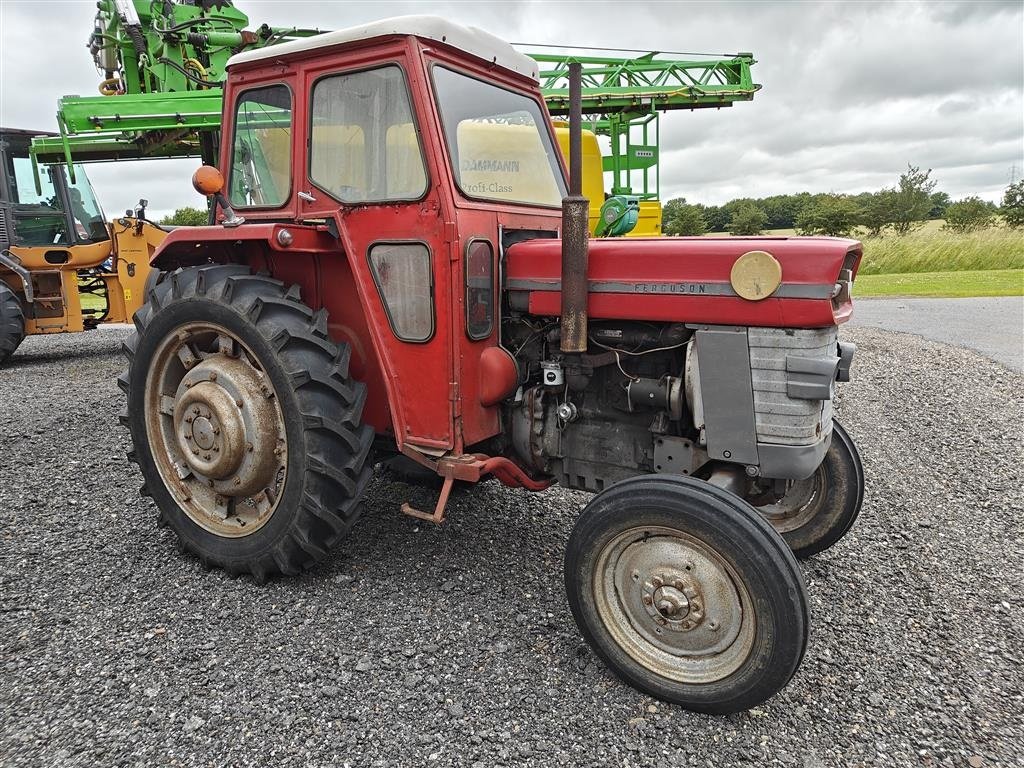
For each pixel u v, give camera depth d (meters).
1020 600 2.89
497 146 3.00
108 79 8.07
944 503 3.90
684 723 2.18
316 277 3.14
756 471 2.43
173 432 3.23
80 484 4.04
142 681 2.31
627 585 2.35
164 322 3.06
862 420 5.56
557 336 2.79
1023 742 2.08
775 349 2.32
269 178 3.13
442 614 2.75
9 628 2.60
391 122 2.69
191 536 3.10
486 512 3.74
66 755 1.99
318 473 2.77
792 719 2.19
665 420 2.67
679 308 2.46
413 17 2.60
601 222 3.50
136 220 8.95
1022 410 5.76
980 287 15.18
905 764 2.00
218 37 7.56
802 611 2.04
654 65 11.87
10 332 8.08
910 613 2.79
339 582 2.99
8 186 8.37
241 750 2.02
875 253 21.09
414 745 2.05
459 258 2.62
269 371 2.79
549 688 2.32
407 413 2.85
